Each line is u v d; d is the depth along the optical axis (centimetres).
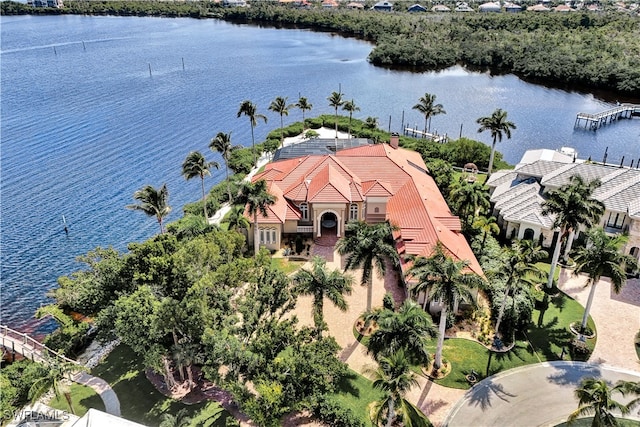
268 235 6962
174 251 4900
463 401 4503
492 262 6144
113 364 5109
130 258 4669
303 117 13462
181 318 4181
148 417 4403
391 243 6500
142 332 4203
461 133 12769
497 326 5212
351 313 5716
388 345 4216
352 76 19025
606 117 14288
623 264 5228
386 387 3725
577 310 5722
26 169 10531
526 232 6956
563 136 12838
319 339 4459
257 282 4916
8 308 6638
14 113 14275
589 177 7362
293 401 3981
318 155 8175
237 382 4150
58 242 8006
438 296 4512
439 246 4862
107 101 15562
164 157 11212
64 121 13612
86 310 4906
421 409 4416
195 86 17500
